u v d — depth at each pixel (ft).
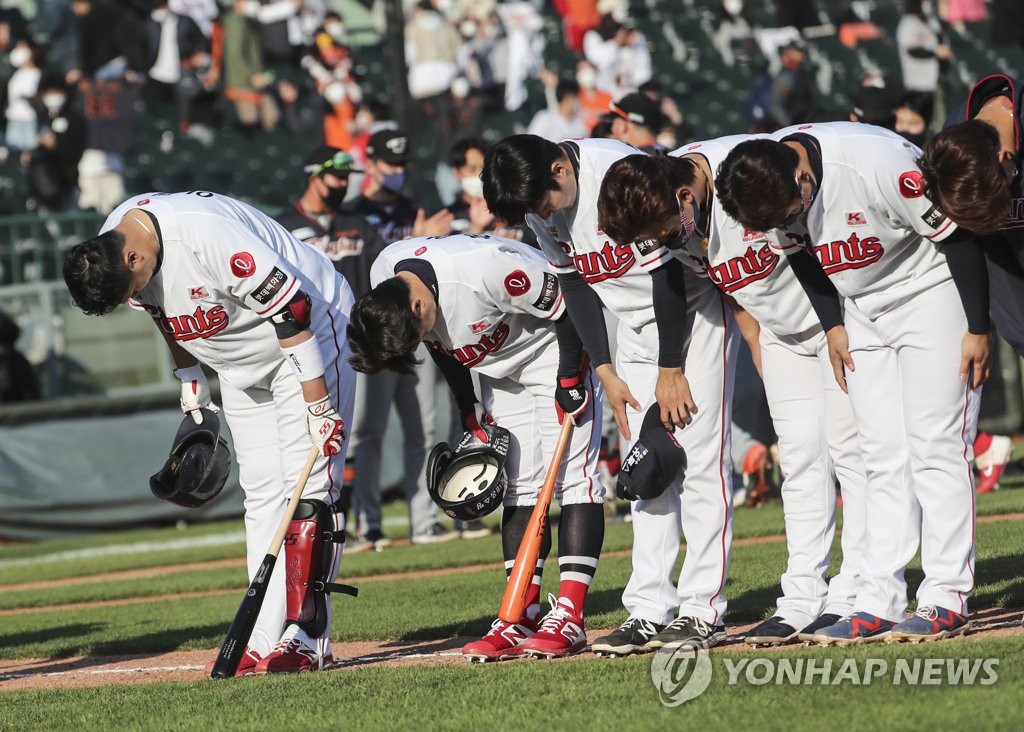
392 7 153.89
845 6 226.58
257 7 205.57
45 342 158.30
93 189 184.85
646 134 91.35
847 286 50.75
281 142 207.10
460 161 101.81
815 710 40.63
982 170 45.50
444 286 54.44
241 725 45.27
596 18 222.89
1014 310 50.67
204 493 60.80
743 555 82.43
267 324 57.82
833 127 50.11
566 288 55.06
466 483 58.75
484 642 56.29
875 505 52.70
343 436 58.85
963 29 222.48
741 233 50.83
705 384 54.65
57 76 181.57
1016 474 119.75
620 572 81.61
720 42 227.61
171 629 76.33
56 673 65.51
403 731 42.27
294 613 58.13
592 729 40.63
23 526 151.84
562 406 56.80
